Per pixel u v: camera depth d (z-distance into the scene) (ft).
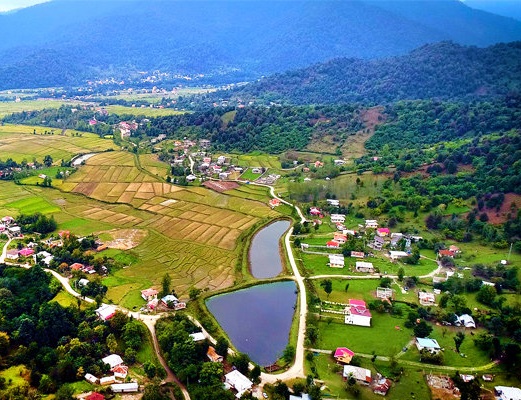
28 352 436.76
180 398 402.11
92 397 385.70
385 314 536.83
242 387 407.44
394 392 414.00
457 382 417.90
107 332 482.28
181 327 480.64
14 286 542.98
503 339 492.13
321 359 456.04
